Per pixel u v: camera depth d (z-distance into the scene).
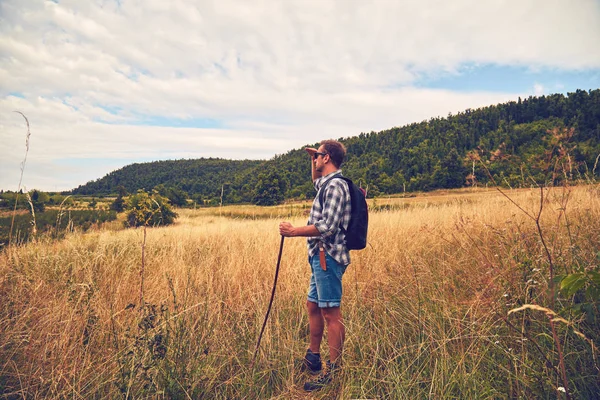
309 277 4.00
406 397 1.98
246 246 5.48
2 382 2.09
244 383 2.26
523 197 4.62
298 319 3.23
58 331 2.57
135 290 3.46
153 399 2.03
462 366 2.08
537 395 1.80
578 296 2.30
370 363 2.37
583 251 2.73
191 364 2.30
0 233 4.53
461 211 6.34
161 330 2.38
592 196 4.31
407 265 3.79
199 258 4.98
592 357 1.90
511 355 2.04
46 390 2.12
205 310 2.98
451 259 3.80
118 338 2.57
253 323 3.09
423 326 2.56
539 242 2.98
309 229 2.37
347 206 2.45
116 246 6.17
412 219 6.79
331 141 2.61
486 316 2.40
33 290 3.36
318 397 2.24
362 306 3.12
